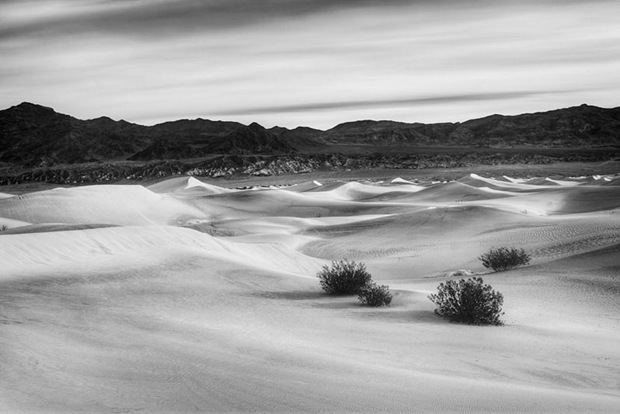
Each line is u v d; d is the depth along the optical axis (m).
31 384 8.70
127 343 11.91
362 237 52.66
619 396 10.23
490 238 44.94
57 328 12.81
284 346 12.69
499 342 14.41
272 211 88.00
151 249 27.69
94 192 80.25
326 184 132.00
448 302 17.30
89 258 25.44
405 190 112.25
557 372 11.96
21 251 26.52
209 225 67.19
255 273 24.20
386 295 19.06
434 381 10.07
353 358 12.00
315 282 23.56
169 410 7.89
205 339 12.82
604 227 42.28
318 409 8.09
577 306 20.33
